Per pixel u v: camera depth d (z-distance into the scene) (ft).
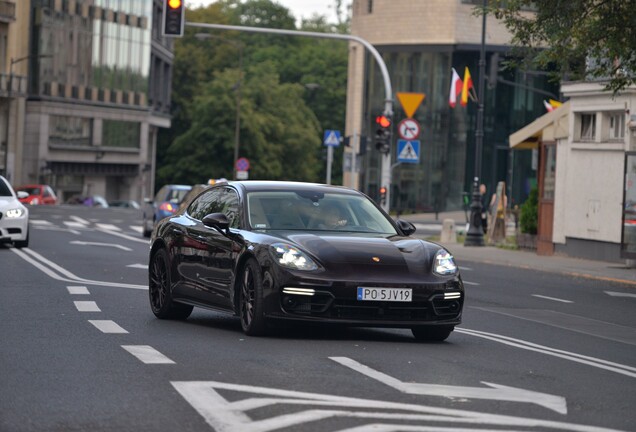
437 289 66.23
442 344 68.23
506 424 42.73
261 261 66.54
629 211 158.61
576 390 52.26
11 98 466.70
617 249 174.09
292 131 565.12
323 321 64.90
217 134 533.14
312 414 43.16
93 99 506.07
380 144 212.64
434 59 412.77
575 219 183.83
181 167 540.93
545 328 82.94
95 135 509.35
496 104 410.72
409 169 417.49
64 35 487.20
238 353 60.08
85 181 512.63
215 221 70.95
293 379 51.65
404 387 50.26
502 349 66.95
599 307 106.11
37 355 58.13
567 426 42.93
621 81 131.03
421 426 41.63
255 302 66.54
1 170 465.06
